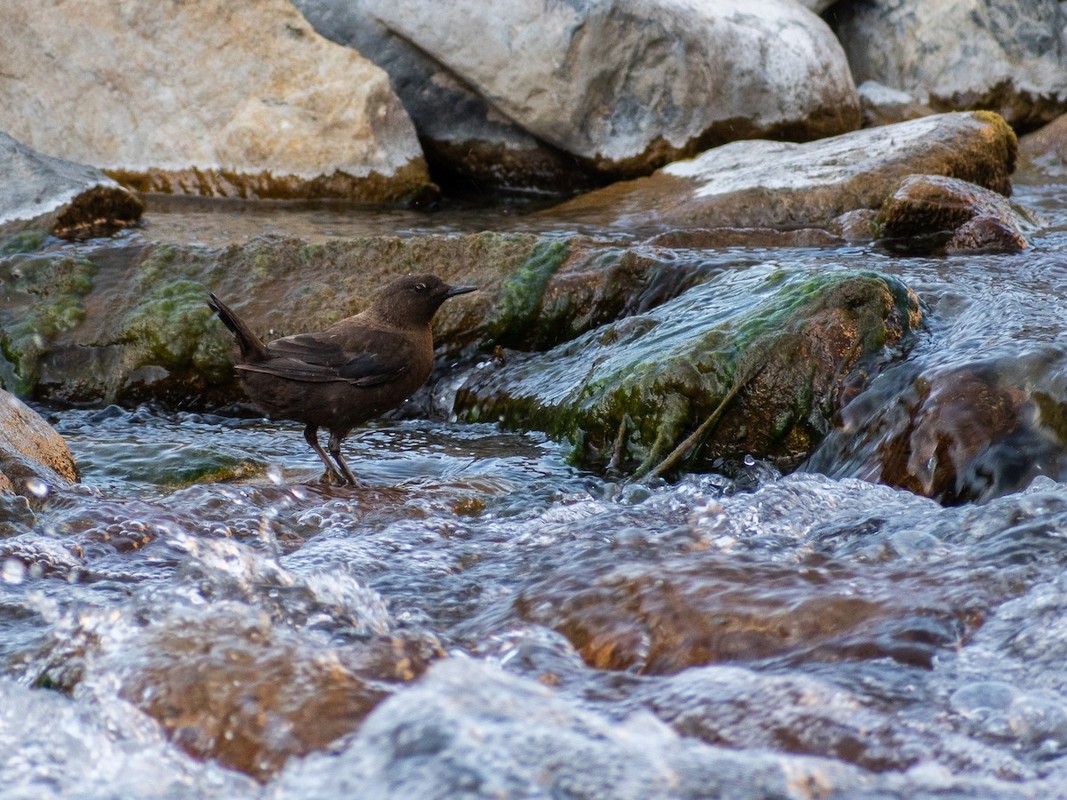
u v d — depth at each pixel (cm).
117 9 2605
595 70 2623
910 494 1167
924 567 877
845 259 1919
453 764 578
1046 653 730
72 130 2622
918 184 2084
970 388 1205
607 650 784
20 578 993
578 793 559
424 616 900
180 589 873
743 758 605
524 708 637
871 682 698
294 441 1614
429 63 2755
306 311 1814
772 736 647
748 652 757
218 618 789
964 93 3114
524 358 1777
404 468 1452
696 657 764
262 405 1382
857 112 2950
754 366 1391
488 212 2564
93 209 2170
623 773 573
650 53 2634
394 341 1397
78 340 1825
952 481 1158
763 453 1384
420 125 2816
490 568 1007
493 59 2644
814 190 2284
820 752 632
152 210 2452
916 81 3159
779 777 588
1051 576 837
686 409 1404
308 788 596
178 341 1800
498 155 2773
